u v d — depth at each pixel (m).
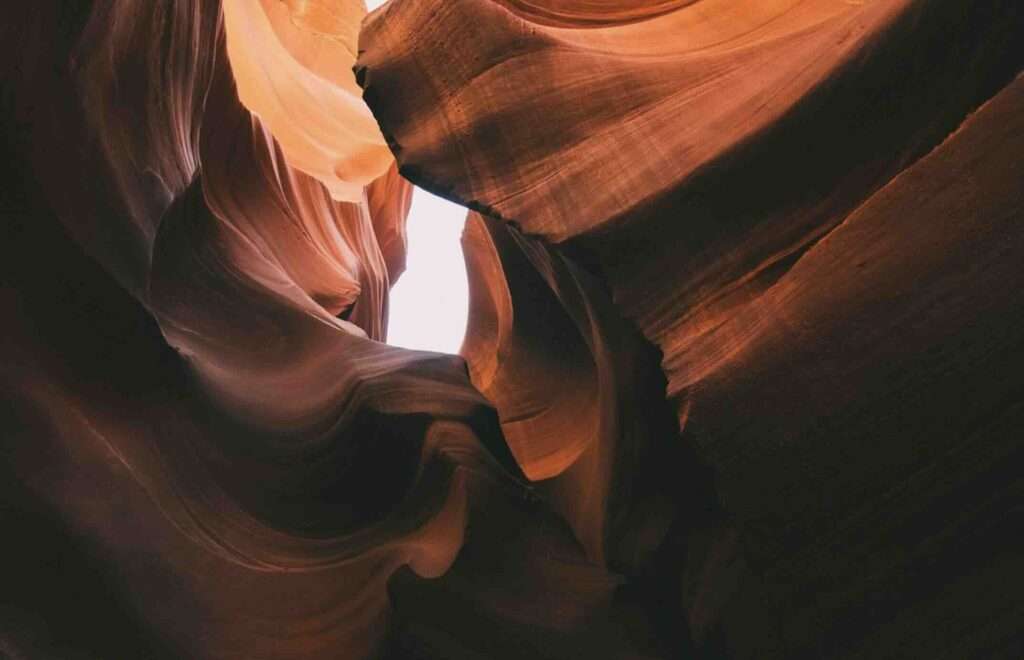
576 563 5.81
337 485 6.05
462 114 5.84
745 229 4.60
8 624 4.51
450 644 5.09
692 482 5.41
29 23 4.97
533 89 5.76
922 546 3.94
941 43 4.23
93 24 5.45
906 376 3.93
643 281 4.69
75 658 4.60
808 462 4.03
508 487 5.91
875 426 3.96
